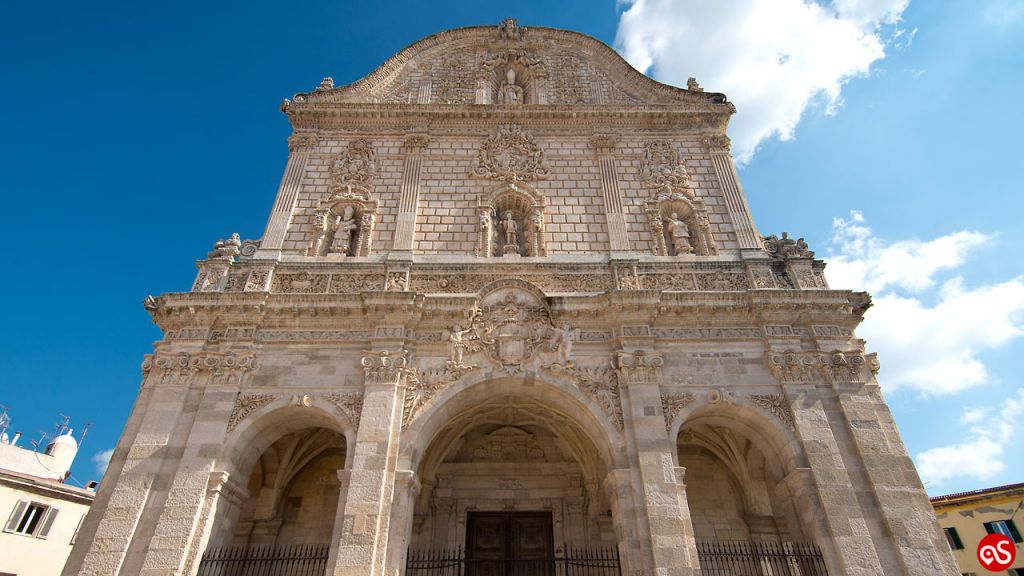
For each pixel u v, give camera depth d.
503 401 21.83
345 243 24.34
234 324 21.27
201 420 19.05
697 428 23.69
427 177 26.72
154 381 19.86
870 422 19.34
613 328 21.50
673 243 25.03
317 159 27.25
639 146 27.97
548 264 23.39
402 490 17.91
